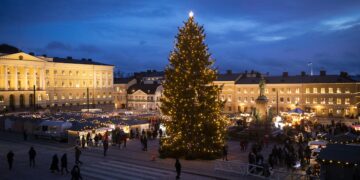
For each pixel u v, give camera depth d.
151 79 168.38
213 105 36.16
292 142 42.31
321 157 25.20
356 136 34.00
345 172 24.36
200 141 35.75
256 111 51.78
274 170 27.70
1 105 108.56
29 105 116.44
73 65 130.88
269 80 108.69
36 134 53.41
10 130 63.19
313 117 80.75
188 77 35.56
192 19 36.59
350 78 98.44
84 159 36.69
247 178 28.00
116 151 41.31
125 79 150.12
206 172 30.25
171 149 36.72
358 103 91.12
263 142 44.81
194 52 35.97
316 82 99.12
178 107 35.81
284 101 104.19
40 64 119.94
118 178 28.72
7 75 111.50
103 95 141.25
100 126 51.88
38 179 28.48
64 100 128.12
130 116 73.62
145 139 41.78
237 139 50.16
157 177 28.92
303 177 26.70
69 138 49.09
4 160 36.50
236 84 112.81
